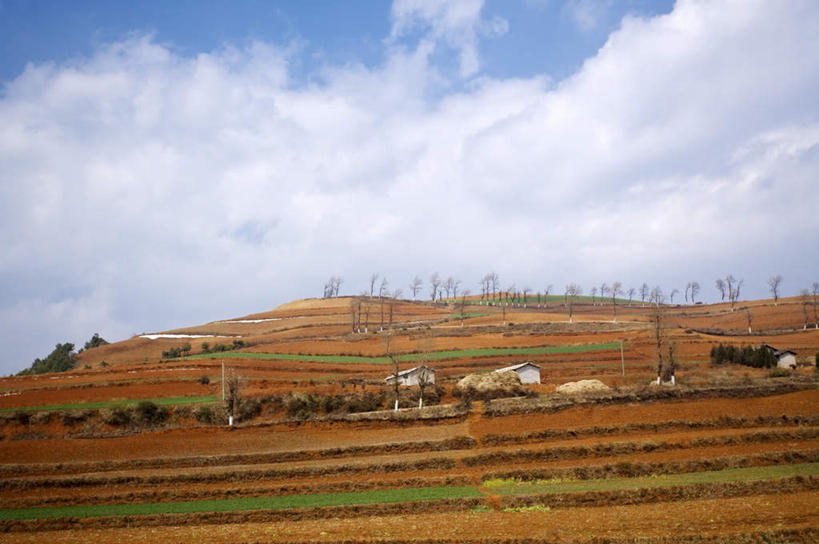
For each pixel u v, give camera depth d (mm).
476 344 137500
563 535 39531
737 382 80625
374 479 57375
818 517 40031
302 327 187250
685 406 71562
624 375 102938
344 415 78812
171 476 59438
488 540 39750
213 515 49125
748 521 39938
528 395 85938
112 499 55344
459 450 64562
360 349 139125
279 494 55219
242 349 149500
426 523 44125
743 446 59125
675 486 47656
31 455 70438
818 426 63344
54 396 96312
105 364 138875
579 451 59625
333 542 41281
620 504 46562
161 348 177500
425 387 93625
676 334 137875
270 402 89562
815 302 184625
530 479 54531
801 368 104188
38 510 52875
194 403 90312
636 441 60844
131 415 84750
